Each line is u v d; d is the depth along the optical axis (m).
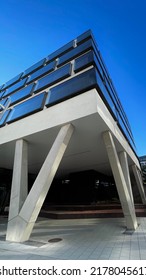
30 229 8.28
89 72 10.31
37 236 9.07
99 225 11.77
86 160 16.66
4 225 13.08
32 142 11.85
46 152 14.12
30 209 8.22
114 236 8.60
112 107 13.05
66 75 11.94
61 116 9.69
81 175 21.78
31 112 11.56
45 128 10.07
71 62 13.19
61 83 11.70
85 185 20.94
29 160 16.81
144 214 15.02
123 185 10.19
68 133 9.23
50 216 15.86
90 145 12.55
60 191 25.41
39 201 8.27
